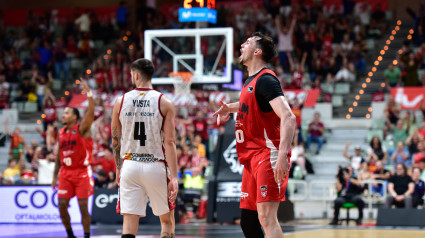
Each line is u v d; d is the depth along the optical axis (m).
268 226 4.69
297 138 16.66
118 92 20.88
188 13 15.52
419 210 11.79
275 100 4.64
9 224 12.79
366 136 17.77
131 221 5.39
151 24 23.25
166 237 5.63
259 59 4.95
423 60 20.14
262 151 4.80
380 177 14.24
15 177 15.30
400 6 23.53
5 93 21.58
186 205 14.07
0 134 19.97
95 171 14.41
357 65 20.61
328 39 21.16
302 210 15.00
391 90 18.45
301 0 23.08
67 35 23.98
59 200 8.70
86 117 8.54
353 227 11.75
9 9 26.59
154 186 5.38
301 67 20.06
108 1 26.25
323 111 18.67
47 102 19.72
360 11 23.34
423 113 17.55
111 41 24.11
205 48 16.39
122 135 5.47
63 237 9.98
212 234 10.07
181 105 18.25
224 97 17.08
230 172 12.31
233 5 24.58
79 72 22.91
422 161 13.56
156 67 16.31
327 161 16.89
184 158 15.12
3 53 23.38
